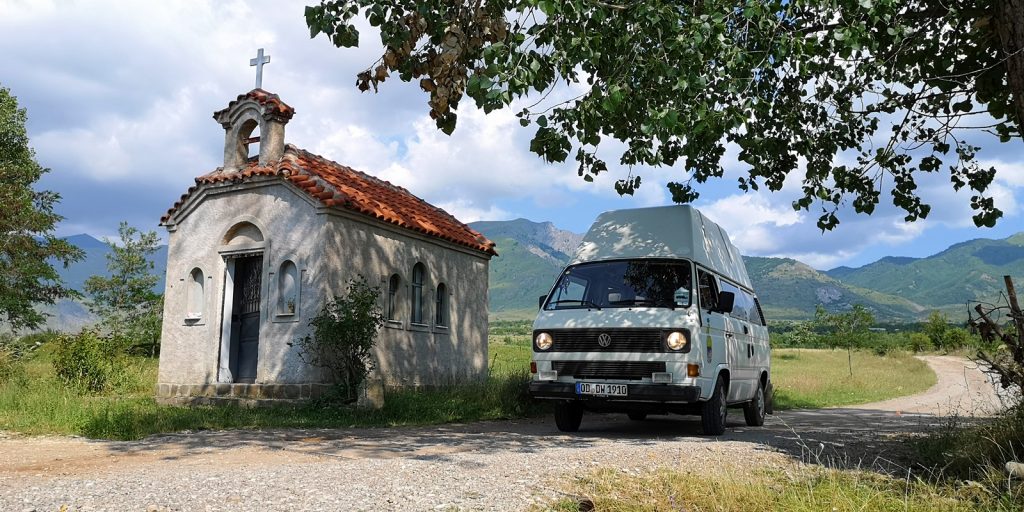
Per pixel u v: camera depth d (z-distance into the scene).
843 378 30.48
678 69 7.34
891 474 6.34
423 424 11.64
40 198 35.22
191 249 15.05
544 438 9.52
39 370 17.42
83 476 5.85
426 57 8.10
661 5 7.42
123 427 9.49
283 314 13.42
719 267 11.70
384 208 14.78
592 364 9.82
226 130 15.44
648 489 5.27
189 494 4.82
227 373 14.38
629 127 9.80
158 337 33.59
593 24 7.82
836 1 7.37
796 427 11.81
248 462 6.96
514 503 4.76
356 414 11.82
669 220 10.98
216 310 14.48
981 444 6.66
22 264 31.98
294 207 13.67
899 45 9.42
